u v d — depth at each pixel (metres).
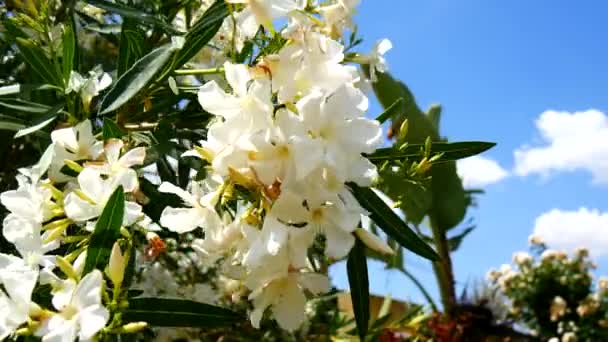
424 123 1.95
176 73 0.64
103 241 0.47
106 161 0.58
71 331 0.42
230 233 0.51
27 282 0.44
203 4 0.86
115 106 0.59
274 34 0.54
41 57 0.66
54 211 0.53
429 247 0.61
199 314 0.54
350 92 0.49
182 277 1.19
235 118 0.48
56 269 0.54
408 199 1.71
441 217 2.12
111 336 0.48
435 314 2.08
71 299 0.43
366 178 0.50
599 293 3.09
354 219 0.50
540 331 3.09
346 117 0.49
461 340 2.17
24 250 0.51
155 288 0.98
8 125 0.67
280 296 0.53
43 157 0.57
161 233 0.70
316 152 0.47
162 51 0.61
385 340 1.42
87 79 0.66
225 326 0.56
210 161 0.49
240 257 0.51
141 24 0.75
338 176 0.48
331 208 0.50
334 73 0.51
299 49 0.51
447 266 2.22
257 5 0.54
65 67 0.65
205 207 0.53
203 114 0.74
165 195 0.68
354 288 0.63
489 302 2.40
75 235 0.56
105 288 0.46
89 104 0.65
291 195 0.48
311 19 0.57
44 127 0.71
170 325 0.54
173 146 0.72
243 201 0.54
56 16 0.82
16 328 0.44
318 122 0.48
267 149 0.48
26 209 0.53
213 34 0.63
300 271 0.53
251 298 0.52
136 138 0.69
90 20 0.88
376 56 0.68
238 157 0.48
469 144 0.66
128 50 0.68
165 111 0.75
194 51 0.63
